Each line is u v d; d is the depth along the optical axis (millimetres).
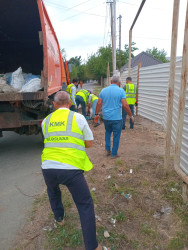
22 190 3641
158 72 7504
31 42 7500
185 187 2994
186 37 2748
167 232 2562
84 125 2273
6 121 4832
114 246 2381
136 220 2764
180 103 2980
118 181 3672
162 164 4250
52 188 2408
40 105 4891
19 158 5070
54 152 2199
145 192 3316
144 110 9242
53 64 5852
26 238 2553
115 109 4422
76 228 2648
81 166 2211
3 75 5145
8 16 5855
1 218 2934
